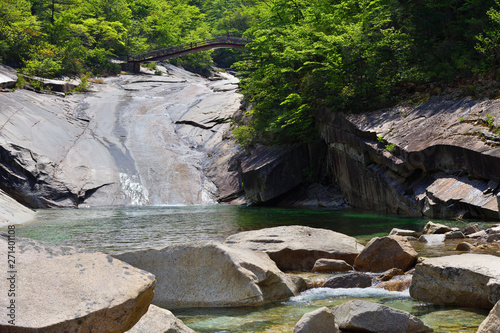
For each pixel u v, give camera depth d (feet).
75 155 104.27
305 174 91.97
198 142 126.00
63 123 119.34
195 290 22.39
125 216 70.59
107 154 110.32
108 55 235.81
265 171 89.25
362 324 16.34
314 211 73.92
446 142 57.52
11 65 168.04
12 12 175.11
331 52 85.76
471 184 54.03
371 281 25.32
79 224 59.77
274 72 101.91
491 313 14.48
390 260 28.14
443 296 20.38
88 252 12.62
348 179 79.97
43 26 197.57
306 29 92.27
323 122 86.84
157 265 23.43
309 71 94.07
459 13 82.84
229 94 154.40
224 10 342.44
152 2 297.12
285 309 20.95
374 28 81.87
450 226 46.93
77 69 189.98
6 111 105.29
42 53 171.12
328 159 88.28
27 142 98.02
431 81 75.25
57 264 11.75
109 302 10.80
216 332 17.60
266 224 57.21
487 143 52.75
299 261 30.94
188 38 282.77
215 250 23.13
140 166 108.27
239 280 22.04
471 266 20.03
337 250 31.40
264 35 106.52
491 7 70.85
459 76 70.74
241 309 21.22
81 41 210.59
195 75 253.65
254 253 26.12
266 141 100.22
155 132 129.29
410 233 41.01
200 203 98.94
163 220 64.39
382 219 58.44
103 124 129.29
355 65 84.07
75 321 10.17
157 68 240.73
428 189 58.65
